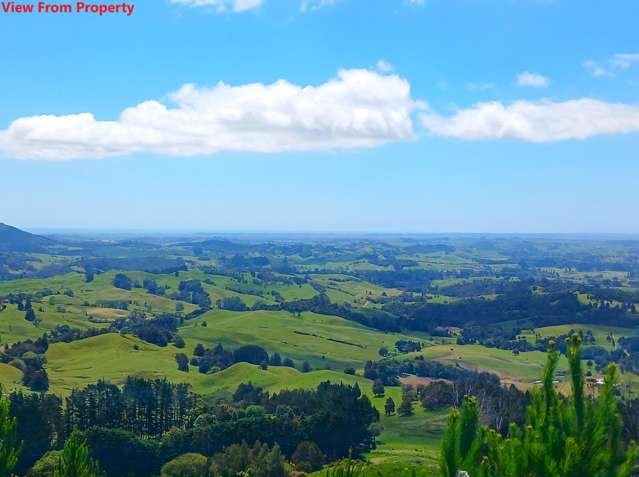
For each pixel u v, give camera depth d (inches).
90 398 5054.1
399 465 2532.0
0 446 854.5
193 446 4515.3
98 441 4156.0
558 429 595.2
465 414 663.1
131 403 5211.6
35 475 3425.2
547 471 565.6
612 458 579.5
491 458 613.9
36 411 4224.9
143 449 4308.6
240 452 4104.3
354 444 4869.6
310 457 4320.9
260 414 5285.4
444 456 641.6
